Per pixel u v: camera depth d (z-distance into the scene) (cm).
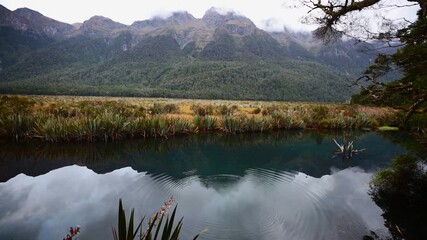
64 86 11131
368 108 2850
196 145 1438
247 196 688
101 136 1420
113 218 557
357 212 599
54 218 554
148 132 1566
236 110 3045
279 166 1022
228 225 533
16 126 1331
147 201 648
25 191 709
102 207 609
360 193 719
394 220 564
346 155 1238
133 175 866
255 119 1969
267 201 657
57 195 682
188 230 514
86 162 1042
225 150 1330
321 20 540
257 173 911
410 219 569
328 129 2139
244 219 559
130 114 1977
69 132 1350
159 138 1558
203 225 534
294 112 2494
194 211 596
